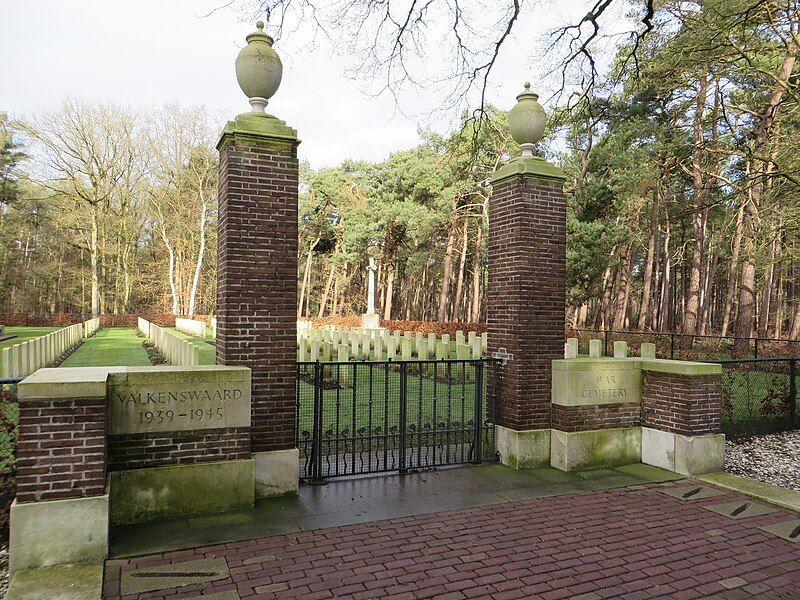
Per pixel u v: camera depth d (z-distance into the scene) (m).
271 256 6.52
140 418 5.69
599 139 26.45
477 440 8.09
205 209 47.81
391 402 12.12
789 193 16.83
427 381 14.75
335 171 46.06
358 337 19.16
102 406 4.89
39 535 4.67
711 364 7.87
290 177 6.62
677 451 7.75
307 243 51.59
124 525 5.56
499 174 8.30
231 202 6.34
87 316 47.22
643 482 7.33
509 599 4.27
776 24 13.62
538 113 8.18
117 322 48.12
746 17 12.20
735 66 16.33
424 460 8.19
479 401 8.08
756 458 8.86
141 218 54.72
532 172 7.95
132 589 4.29
